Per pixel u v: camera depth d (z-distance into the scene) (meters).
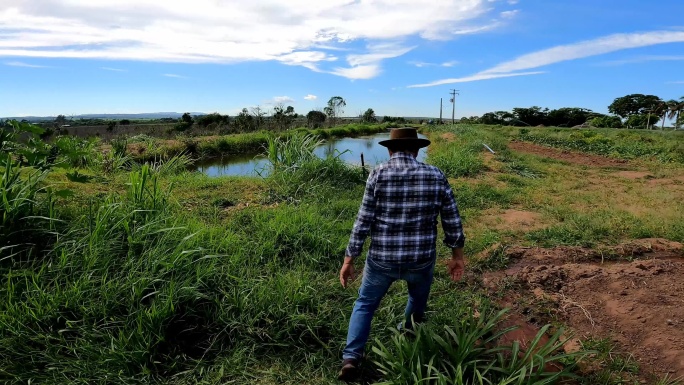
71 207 5.08
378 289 2.88
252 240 4.85
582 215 6.64
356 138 33.09
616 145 19.41
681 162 14.98
